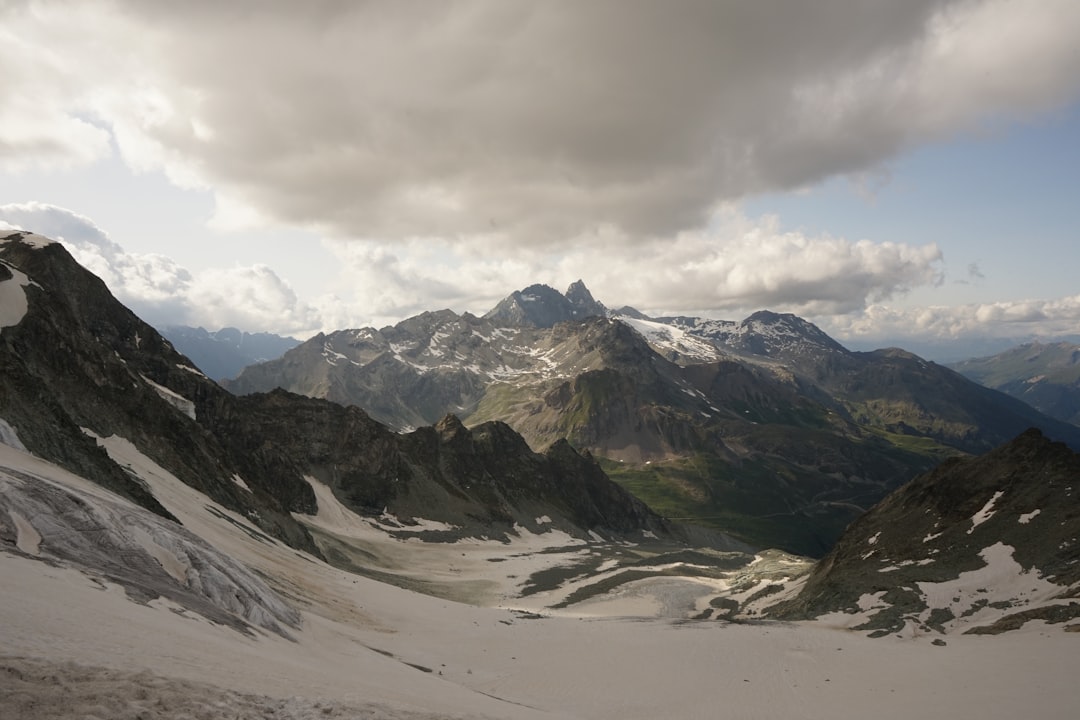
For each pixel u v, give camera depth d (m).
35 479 37.56
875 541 104.25
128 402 97.19
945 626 71.19
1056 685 46.59
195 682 18.91
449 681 49.78
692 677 57.72
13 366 66.94
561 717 42.06
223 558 46.34
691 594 127.62
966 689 48.62
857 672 57.81
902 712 45.03
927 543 95.06
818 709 48.09
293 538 112.62
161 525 44.69
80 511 36.47
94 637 19.88
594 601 121.06
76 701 14.59
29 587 22.50
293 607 51.12
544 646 67.81
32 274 114.38
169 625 26.52
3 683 14.09
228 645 28.03
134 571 34.19
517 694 50.44
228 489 105.19
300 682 25.23
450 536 194.00
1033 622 64.56
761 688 54.38
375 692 29.52
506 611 92.81
